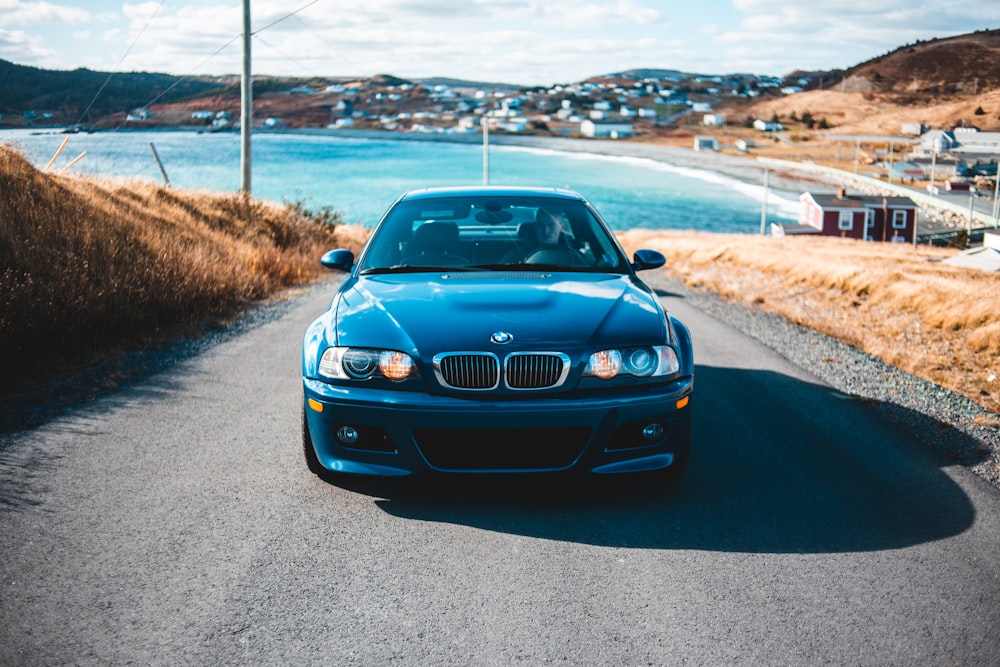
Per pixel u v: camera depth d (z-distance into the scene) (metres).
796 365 6.96
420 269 4.31
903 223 87.69
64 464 4.10
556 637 2.49
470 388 3.36
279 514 3.48
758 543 3.21
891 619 2.60
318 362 3.56
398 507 3.58
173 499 3.64
